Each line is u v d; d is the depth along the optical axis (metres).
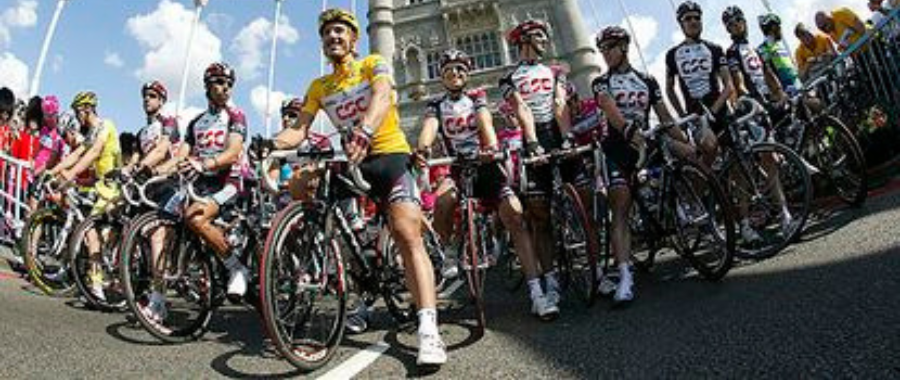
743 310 2.60
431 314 2.48
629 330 2.67
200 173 3.43
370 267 3.21
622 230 3.48
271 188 2.79
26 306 3.85
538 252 3.87
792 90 5.18
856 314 2.19
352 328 3.27
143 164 4.22
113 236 4.25
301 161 2.86
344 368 2.49
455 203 3.76
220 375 2.44
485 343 2.78
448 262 3.83
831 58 7.14
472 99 4.09
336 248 2.81
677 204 3.72
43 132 6.29
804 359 1.89
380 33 31.72
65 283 4.80
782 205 3.89
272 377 2.40
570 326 2.96
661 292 3.42
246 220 3.51
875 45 5.57
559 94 4.21
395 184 2.75
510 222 3.53
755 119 4.70
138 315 3.08
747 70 5.09
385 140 2.83
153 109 5.05
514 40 4.41
